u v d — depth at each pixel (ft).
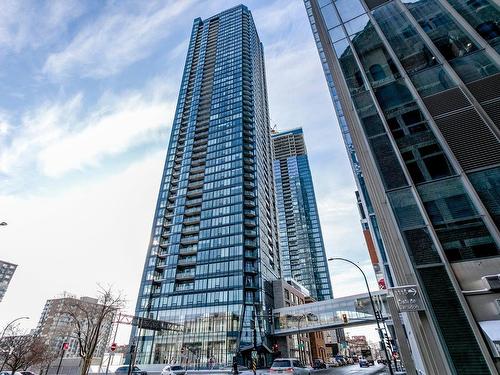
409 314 26.66
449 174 30.22
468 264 25.50
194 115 357.20
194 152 327.88
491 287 23.13
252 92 354.13
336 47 51.03
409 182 31.81
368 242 134.51
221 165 299.99
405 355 36.01
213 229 262.26
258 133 339.57
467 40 36.37
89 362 80.28
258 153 319.27
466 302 23.95
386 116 37.86
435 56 37.93
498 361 21.16
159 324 151.74
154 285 258.37
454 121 32.40
